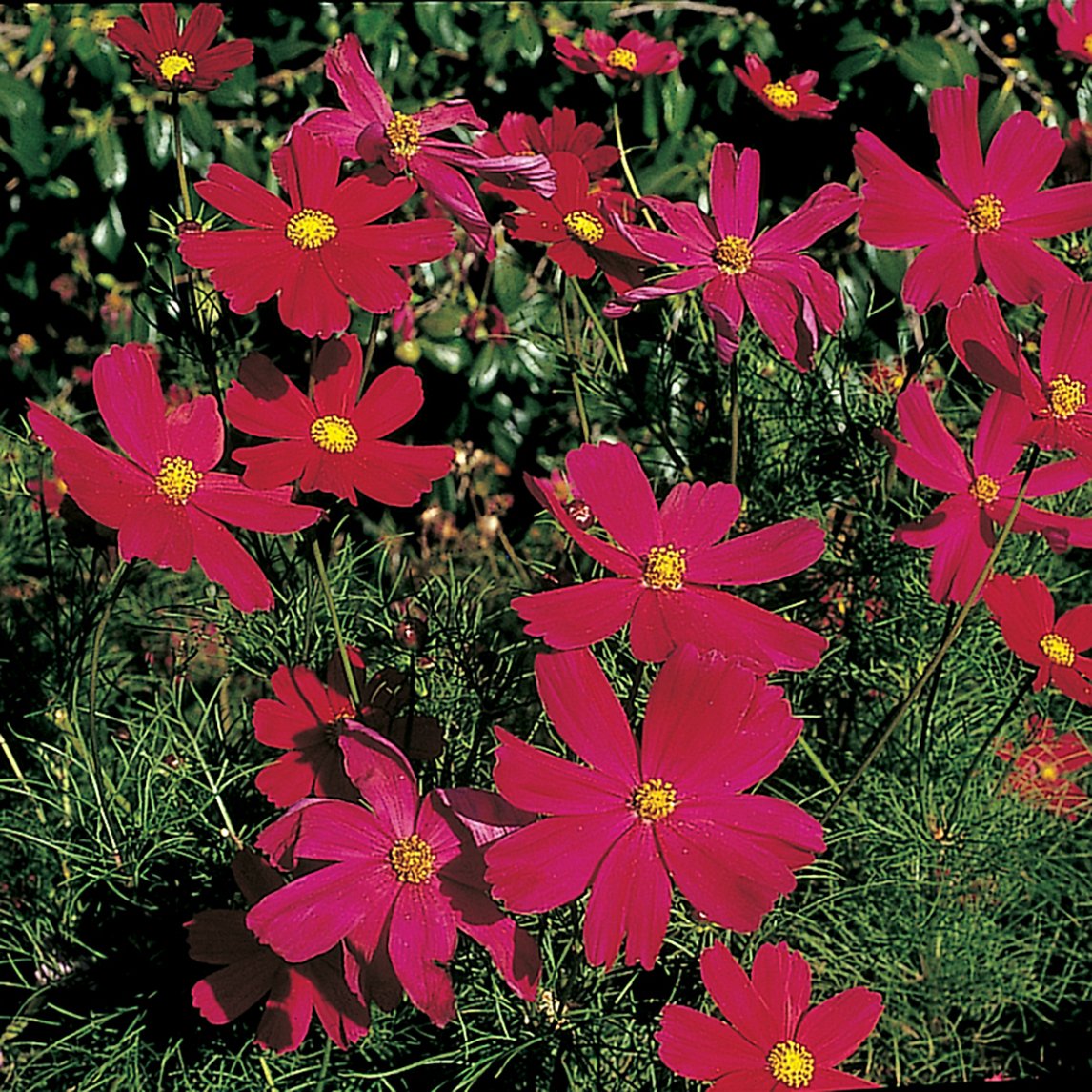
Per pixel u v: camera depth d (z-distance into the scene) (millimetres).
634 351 897
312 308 592
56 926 783
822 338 861
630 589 586
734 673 561
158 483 613
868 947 832
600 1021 695
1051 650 675
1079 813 891
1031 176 659
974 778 840
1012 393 597
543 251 1233
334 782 645
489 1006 706
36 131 1200
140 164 1221
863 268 1129
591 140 742
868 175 649
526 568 863
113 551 819
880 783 823
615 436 1124
